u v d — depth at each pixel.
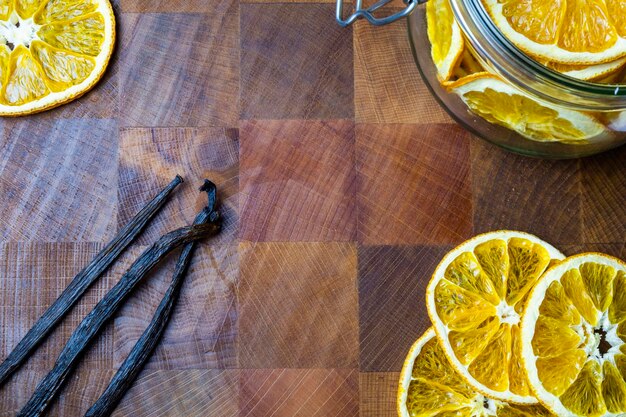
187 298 0.43
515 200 0.44
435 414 0.42
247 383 0.43
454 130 0.44
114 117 0.44
